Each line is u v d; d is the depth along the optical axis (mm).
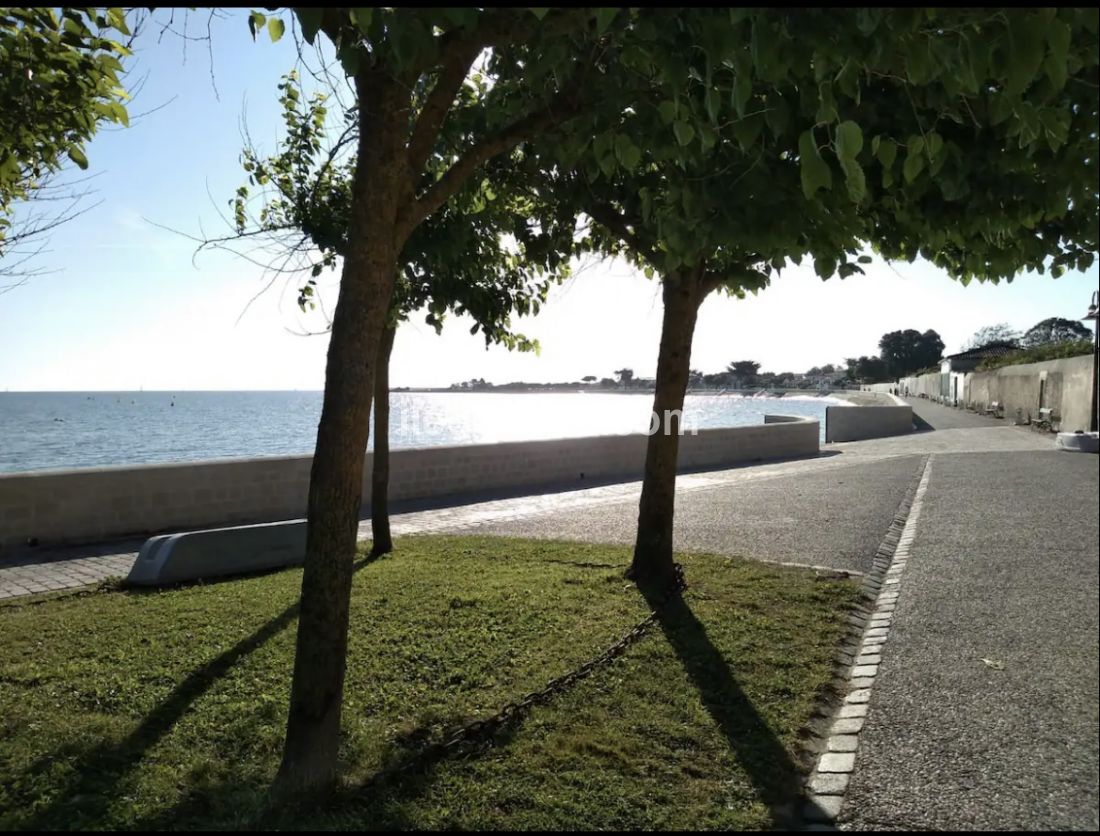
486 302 8094
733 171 3994
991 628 5707
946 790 3455
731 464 19844
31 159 5148
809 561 8047
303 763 3396
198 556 7645
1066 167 3660
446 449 14266
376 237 3342
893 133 4004
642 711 4293
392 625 5781
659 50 3320
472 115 5559
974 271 5012
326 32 3600
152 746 3928
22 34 4371
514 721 4148
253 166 7277
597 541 9414
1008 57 2723
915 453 20500
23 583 7562
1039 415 26109
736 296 7879
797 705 4387
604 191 6461
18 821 3189
